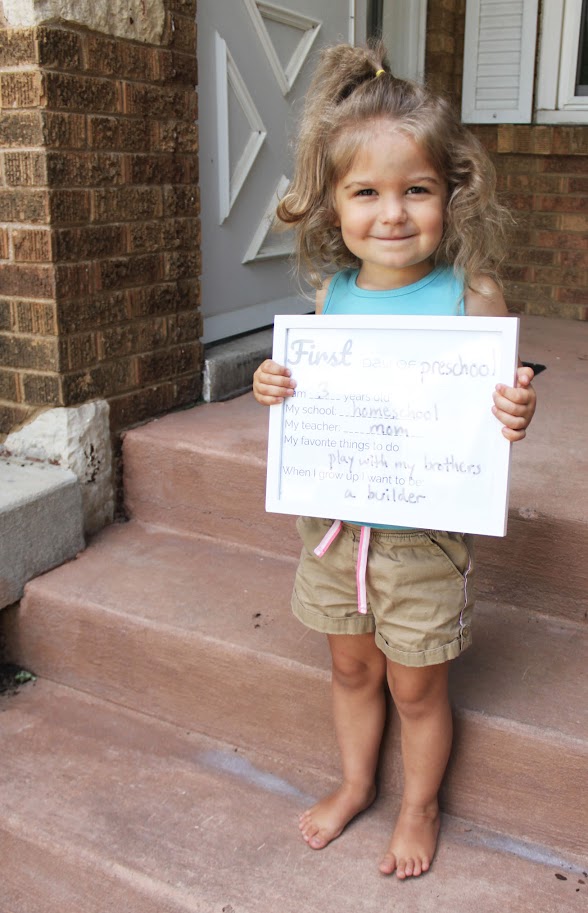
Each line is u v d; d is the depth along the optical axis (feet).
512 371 5.05
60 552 8.54
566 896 5.67
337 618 5.85
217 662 7.14
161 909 5.82
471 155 5.14
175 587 8.05
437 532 5.40
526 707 6.20
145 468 9.24
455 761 6.26
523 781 6.08
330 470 5.49
